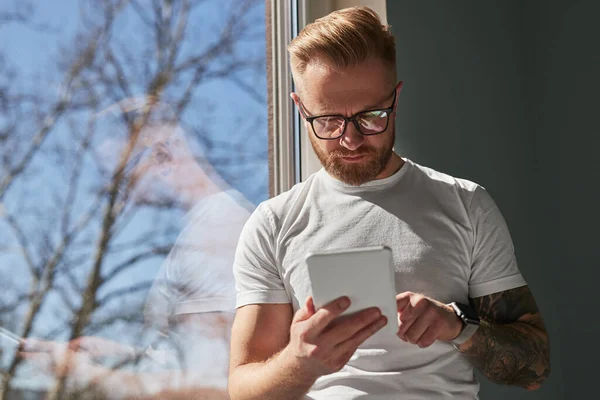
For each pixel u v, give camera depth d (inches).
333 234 61.6
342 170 59.8
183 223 70.9
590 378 86.6
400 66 83.0
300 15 83.4
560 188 92.0
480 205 62.7
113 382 64.3
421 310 52.3
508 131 92.4
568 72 92.7
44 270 61.2
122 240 66.5
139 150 68.9
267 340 61.3
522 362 59.0
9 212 59.9
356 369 58.1
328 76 58.8
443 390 57.6
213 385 71.2
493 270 61.9
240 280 63.8
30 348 59.7
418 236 60.8
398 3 84.0
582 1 92.4
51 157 63.1
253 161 77.5
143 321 66.8
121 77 68.7
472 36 91.2
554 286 91.5
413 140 82.6
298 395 54.3
